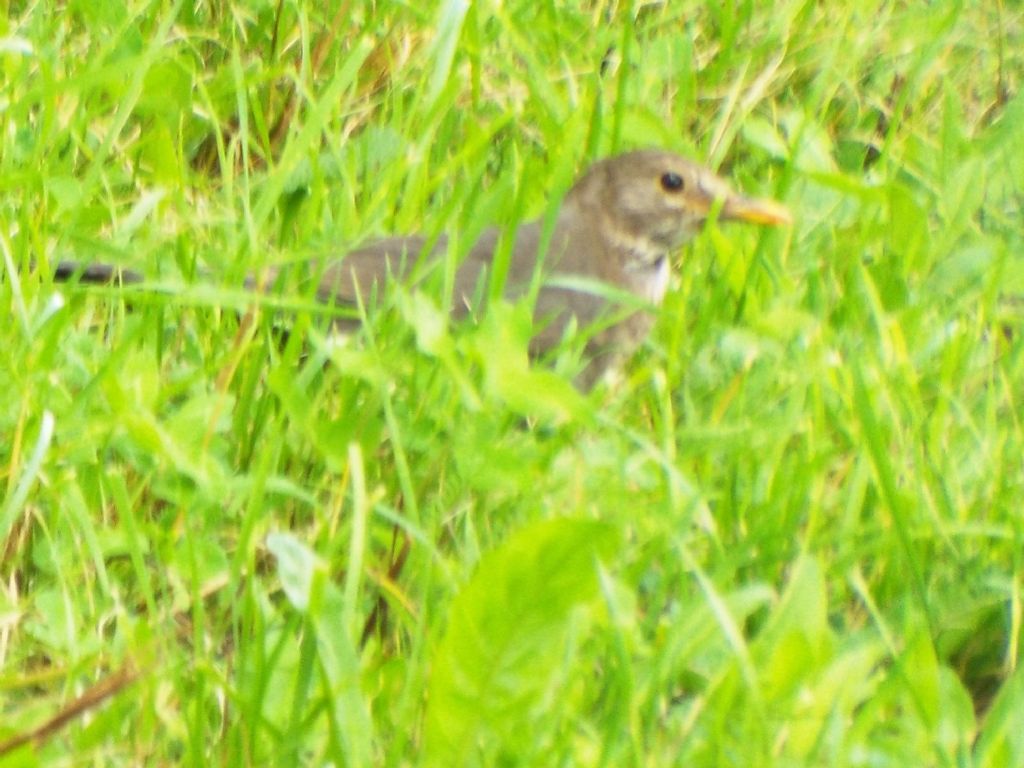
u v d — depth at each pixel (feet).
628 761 22.53
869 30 41.65
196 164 36.65
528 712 21.54
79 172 34.06
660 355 32.58
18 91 34.94
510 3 39.19
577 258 33.53
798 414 29.09
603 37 38.99
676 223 34.27
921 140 38.50
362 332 29.01
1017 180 37.93
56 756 22.31
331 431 26.58
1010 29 43.68
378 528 26.45
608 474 27.27
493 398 27.81
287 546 22.58
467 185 33.27
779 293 33.24
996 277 32.45
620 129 35.76
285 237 33.04
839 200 36.19
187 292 27.84
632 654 23.73
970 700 24.34
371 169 34.35
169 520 26.55
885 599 27.25
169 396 27.68
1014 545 26.94
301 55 37.93
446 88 34.35
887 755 23.17
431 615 24.99
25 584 26.02
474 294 31.83
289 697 23.08
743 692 23.26
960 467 29.66
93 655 23.50
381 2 38.11
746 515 27.73
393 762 21.93
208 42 38.47
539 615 20.93
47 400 26.63
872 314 32.91
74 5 36.01
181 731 22.86
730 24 40.16
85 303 29.99
